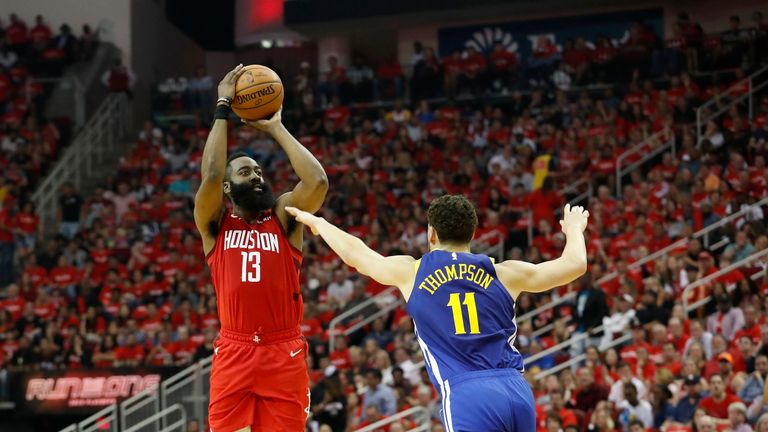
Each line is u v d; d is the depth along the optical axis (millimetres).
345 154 44188
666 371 23203
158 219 42688
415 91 47969
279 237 10766
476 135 43156
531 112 44094
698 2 47844
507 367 9211
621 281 28562
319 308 33625
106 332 36062
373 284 34719
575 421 23203
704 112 40250
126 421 31469
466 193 39531
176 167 46281
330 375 28969
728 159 35625
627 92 43688
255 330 10578
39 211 44906
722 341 24062
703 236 31594
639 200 34250
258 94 10758
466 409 8969
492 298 9383
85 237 41656
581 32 49781
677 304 27188
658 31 48469
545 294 31156
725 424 21297
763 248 28406
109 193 44438
